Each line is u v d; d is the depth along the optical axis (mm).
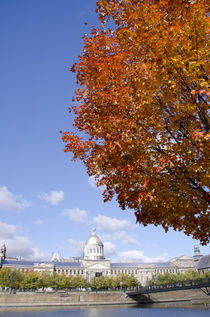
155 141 8375
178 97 8039
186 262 158250
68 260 185250
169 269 151250
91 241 155125
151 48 7715
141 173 8844
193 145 7906
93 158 9609
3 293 79812
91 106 9234
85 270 135625
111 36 9375
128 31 7734
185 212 9219
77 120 9938
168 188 8805
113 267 144250
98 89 8938
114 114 8820
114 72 8539
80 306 75938
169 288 61281
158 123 8117
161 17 7340
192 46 7246
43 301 76062
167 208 9414
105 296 83250
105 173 9648
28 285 99562
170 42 7176
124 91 8281
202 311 43406
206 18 7168
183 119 8227
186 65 7422
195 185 8906
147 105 7957
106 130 8766
